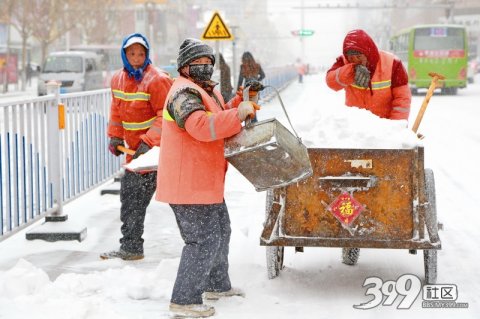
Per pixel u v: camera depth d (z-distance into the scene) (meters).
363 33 7.73
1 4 62.16
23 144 8.39
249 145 5.57
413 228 6.28
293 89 54.66
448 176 13.89
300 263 7.71
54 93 9.23
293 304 6.34
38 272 6.60
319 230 6.34
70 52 44.41
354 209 6.28
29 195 8.60
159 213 10.36
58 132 9.26
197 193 5.84
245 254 7.92
